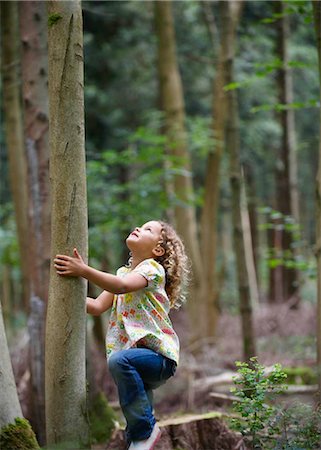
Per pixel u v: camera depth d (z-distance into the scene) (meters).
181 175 10.16
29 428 3.61
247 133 14.07
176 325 12.18
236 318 13.28
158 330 3.55
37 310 6.04
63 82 3.42
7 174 14.66
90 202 9.02
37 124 6.10
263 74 6.75
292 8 5.98
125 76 13.34
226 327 11.93
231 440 4.78
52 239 3.44
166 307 3.62
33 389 6.05
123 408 3.45
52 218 3.44
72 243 3.40
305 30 12.75
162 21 10.01
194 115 14.51
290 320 11.28
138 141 12.92
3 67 7.29
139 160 9.38
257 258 18.80
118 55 12.92
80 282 3.41
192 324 10.12
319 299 4.66
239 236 7.41
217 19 13.21
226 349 9.62
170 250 3.75
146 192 9.30
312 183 20.11
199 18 13.18
